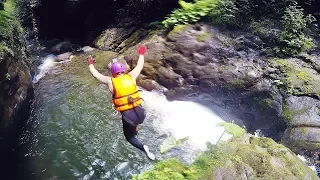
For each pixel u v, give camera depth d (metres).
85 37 11.27
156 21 9.52
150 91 7.98
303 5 8.80
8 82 5.76
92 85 8.27
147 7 10.02
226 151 5.10
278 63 7.50
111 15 10.94
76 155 6.23
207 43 8.08
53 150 6.34
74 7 11.12
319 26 8.58
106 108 7.45
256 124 6.93
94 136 6.68
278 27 8.30
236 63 7.67
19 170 5.89
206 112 7.32
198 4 8.84
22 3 11.10
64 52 10.55
